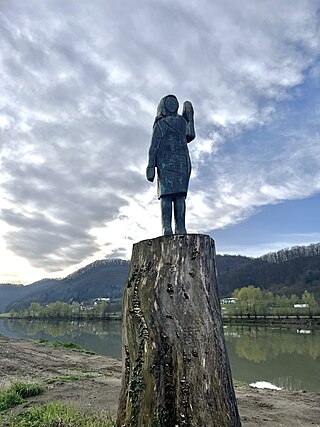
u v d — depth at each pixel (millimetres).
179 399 4609
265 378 15328
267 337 33781
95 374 12195
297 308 58562
